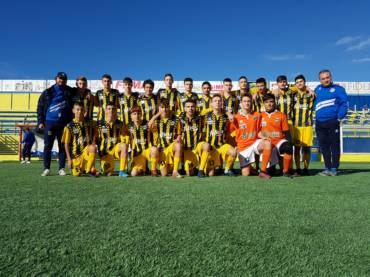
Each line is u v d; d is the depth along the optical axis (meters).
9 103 22.16
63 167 5.52
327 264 1.50
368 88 23.23
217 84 21.80
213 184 4.10
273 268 1.45
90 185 3.96
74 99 5.71
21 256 1.55
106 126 5.51
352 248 1.70
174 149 5.21
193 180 4.62
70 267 1.43
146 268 1.43
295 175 5.54
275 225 2.11
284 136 5.52
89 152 5.18
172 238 1.82
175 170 5.16
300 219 2.27
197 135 5.51
